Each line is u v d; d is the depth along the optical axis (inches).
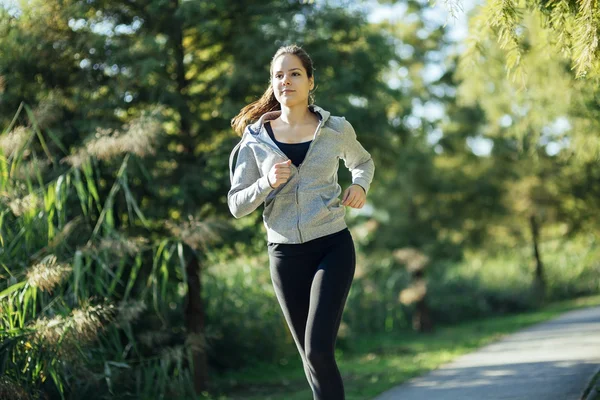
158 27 336.2
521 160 746.8
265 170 130.1
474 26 205.8
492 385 255.0
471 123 698.8
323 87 341.4
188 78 361.4
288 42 324.5
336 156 130.3
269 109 143.2
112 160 290.2
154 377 300.5
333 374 120.6
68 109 321.4
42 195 271.6
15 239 248.5
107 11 334.6
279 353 440.1
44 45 307.6
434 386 271.4
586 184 732.7
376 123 374.0
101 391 254.1
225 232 323.0
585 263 989.8
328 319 121.5
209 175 318.3
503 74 376.5
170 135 329.4
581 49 160.6
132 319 260.5
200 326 332.5
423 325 685.9
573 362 290.4
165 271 267.6
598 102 269.6
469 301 799.7
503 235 870.4
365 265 663.1
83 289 243.0
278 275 130.0
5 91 314.8
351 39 361.1
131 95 325.1
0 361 213.6
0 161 250.4
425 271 761.6
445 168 750.5
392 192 715.4
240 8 339.6
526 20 278.2
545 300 916.0
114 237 265.4
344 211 131.6
